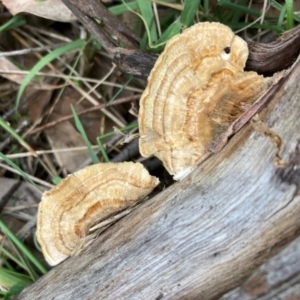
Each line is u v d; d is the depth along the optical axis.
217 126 0.23
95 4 0.27
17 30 0.34
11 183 0.33
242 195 0.20
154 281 0.22
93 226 0.24
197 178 0.22
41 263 0.31
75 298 0.23
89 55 0.33
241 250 0.20
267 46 0.24
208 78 0.22
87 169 0.24
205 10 0.30
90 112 0.34
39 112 0.34
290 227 0.20
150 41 0.28
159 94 0.22
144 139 0.23
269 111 0.21
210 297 0.21
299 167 0.19
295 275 0.18
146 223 0.23
